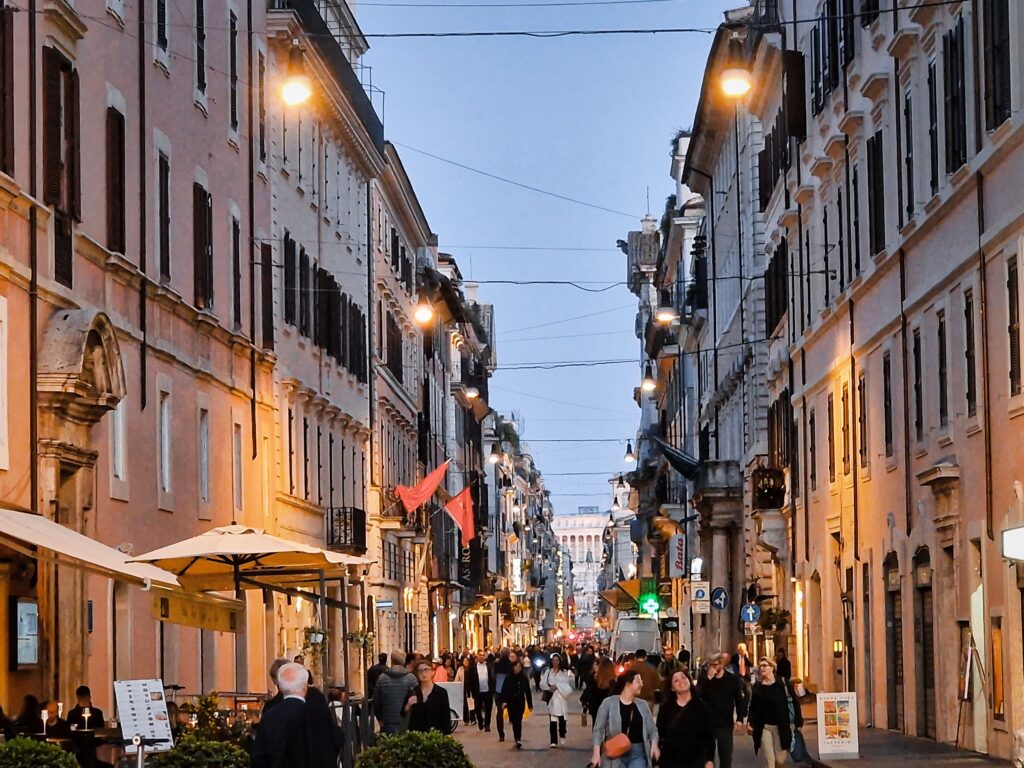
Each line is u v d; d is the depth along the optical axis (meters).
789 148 52.19
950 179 32.53
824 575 48.00
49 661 27.22
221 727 23.97
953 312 33.41
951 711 34.59
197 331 37.53
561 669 46.47
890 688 40.16
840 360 45.25
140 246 32.78
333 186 57.25
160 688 21.09
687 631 86.19
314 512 51.97
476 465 124.25
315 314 53.09
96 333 28.09
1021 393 28.69
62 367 26.92
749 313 62.78
